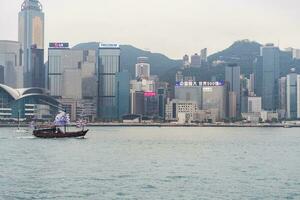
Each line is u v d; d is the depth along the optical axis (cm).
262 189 10956
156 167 15075
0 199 9644
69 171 13800
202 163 16550
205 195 10181
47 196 9938
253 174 13525
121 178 12444
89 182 11706
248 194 10338
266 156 19888
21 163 15925
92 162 16425
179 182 11862
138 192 10450
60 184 11362
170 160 17562
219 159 18225
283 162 17250
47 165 15350
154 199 9750
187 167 15188
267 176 13125
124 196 10006
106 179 12231
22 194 10125
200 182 11888
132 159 17800
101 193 10288
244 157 19275
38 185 11206
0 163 15912
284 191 10719
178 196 10056
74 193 10269
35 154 19375
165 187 11100
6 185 11188
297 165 16150
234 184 11619
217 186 11300
